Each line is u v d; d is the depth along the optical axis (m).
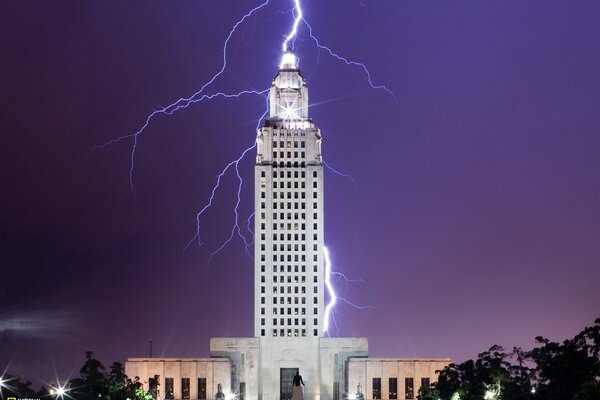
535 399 187.50
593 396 134.88
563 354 186.88
